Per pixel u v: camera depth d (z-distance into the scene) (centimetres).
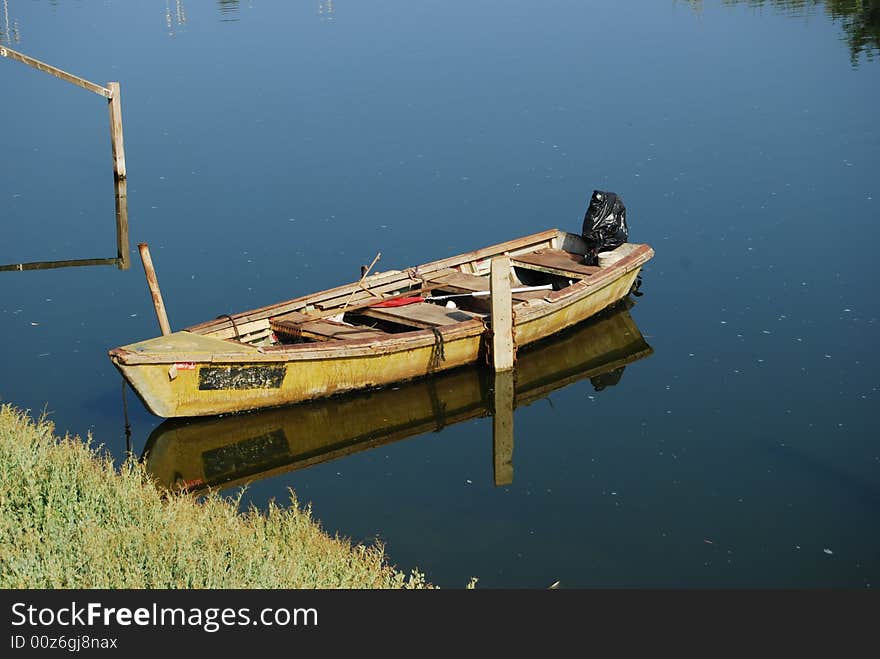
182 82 3362
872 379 1512
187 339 1471
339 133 2778
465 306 1792
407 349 1546
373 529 1218
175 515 1093
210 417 1467
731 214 2156
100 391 1559
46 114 3123
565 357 1670
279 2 4775
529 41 3753
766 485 1280
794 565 1129
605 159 2498
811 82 3067
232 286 1923
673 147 2562
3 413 1322
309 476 1360
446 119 2856
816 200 2205
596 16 4153
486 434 1464
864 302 1755
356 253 2048
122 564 998
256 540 1069
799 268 1898
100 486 1144
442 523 1229
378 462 1395
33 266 2070
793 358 1589
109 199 2430
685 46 3566
